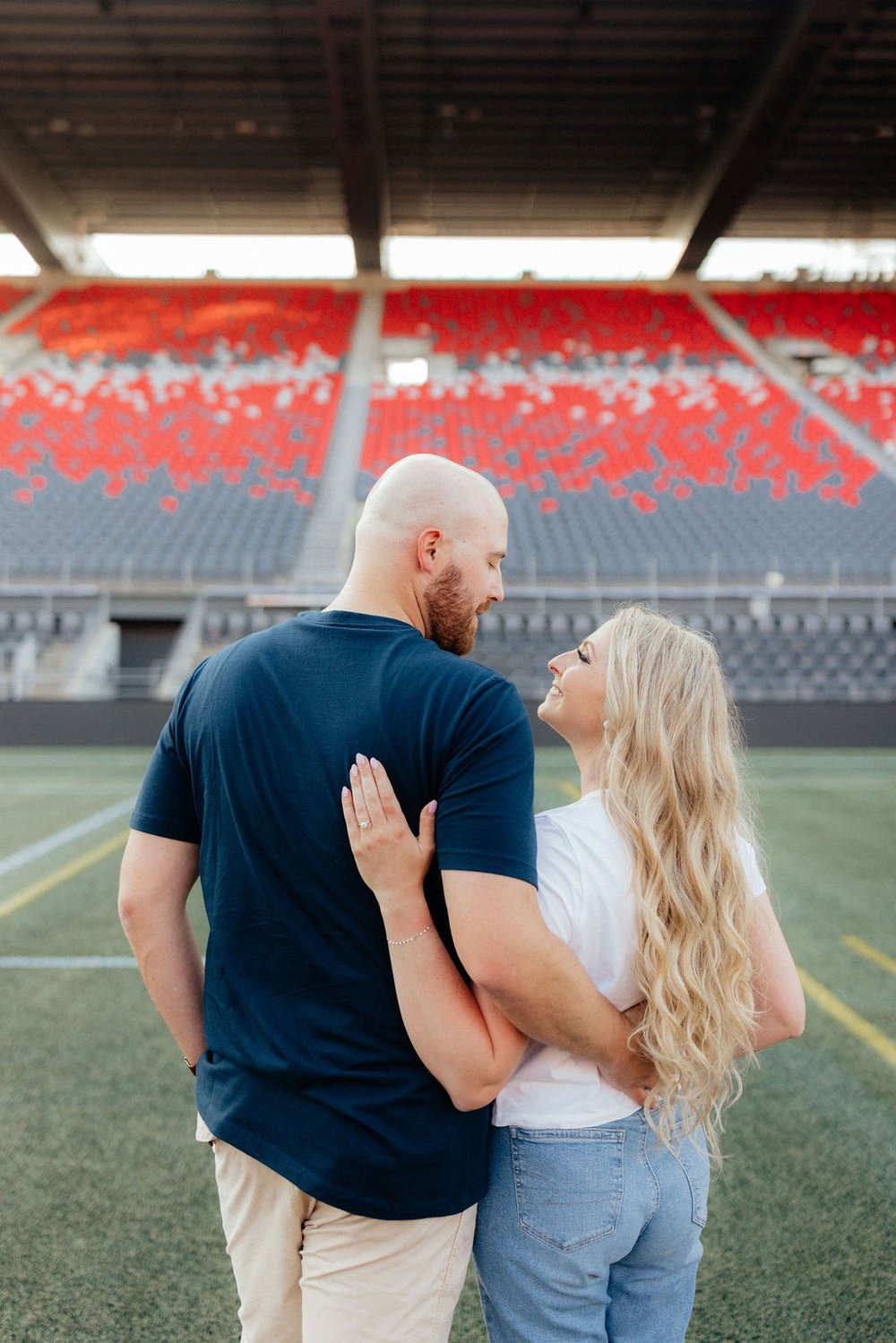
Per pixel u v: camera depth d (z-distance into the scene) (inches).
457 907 39.1
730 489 740.0
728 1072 50.7
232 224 890.1
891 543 673.0
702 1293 82.4
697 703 45.8
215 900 44.7
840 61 631.2
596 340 924.6
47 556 636.1
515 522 696.4
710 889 43.9
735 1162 105.2
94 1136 110.6
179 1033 49.4
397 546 45.9
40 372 845.8
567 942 43.9
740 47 625.0
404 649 43.3
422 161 771.4
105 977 166.2
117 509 693.3
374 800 39.7
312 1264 42.8
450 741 40.5
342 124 682.8
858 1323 78.1
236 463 754.2
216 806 44.5
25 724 511.2
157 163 777.6
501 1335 46.3
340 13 569.9
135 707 514.3
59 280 953.5
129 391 835.4
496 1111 45.8
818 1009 152.2
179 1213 94.7
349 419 820.0
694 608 627.2
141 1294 81.9
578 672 50.0
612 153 759.7
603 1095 44.8
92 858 257.3
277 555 648.4
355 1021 41.7
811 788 380.5
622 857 44.4
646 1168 44.9
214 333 915.4
